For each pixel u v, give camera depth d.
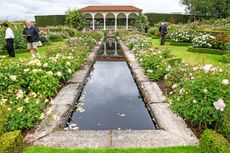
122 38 20.53
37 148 3.15
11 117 3.66
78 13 32.53
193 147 3.17
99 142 3.31
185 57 10.60
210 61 9.54
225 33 12.34
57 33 20.27
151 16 37.25
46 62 6.20
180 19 37.50
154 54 7.95
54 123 3.92
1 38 12.11
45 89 5.09
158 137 3.46
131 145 3.23
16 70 5.25
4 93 4.60
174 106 3.98
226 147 2.60
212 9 34.44
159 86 6.21
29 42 9.83
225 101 3.40
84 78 7.20
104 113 5.09
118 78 8.34
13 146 2.79
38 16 37.72
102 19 39.94
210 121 3.40
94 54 12.16
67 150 3.09
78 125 4.44
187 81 3.99
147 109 5.23
